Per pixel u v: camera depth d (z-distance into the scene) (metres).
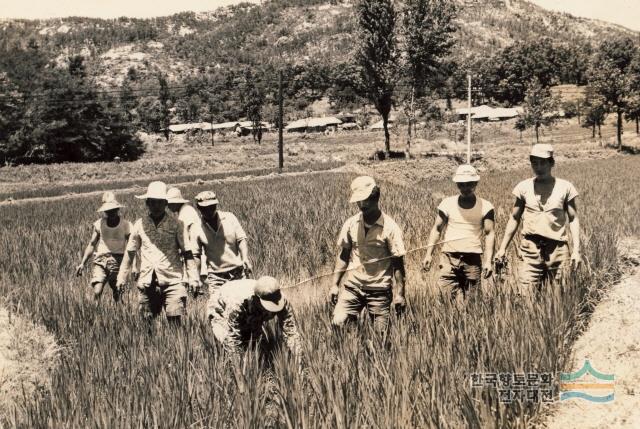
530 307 5.28
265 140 114.19
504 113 113.81
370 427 3.67
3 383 5.32
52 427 4.02
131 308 7.28
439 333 4.69
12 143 72.00
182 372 4.61
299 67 188.00
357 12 54.56
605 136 75.88
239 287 4.93
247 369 4.45
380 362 4.37
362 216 5.32
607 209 13.18
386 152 55.12
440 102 126.38
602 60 63.75
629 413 3.92
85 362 5.25
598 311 5.62
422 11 53.47
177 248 6.96
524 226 6.47
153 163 60.91
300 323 4.86
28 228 17.58
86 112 77.44
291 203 16.42
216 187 28.81
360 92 56.25
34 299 8.24
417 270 5.30
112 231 8.59
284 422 3.89
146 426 3.98
